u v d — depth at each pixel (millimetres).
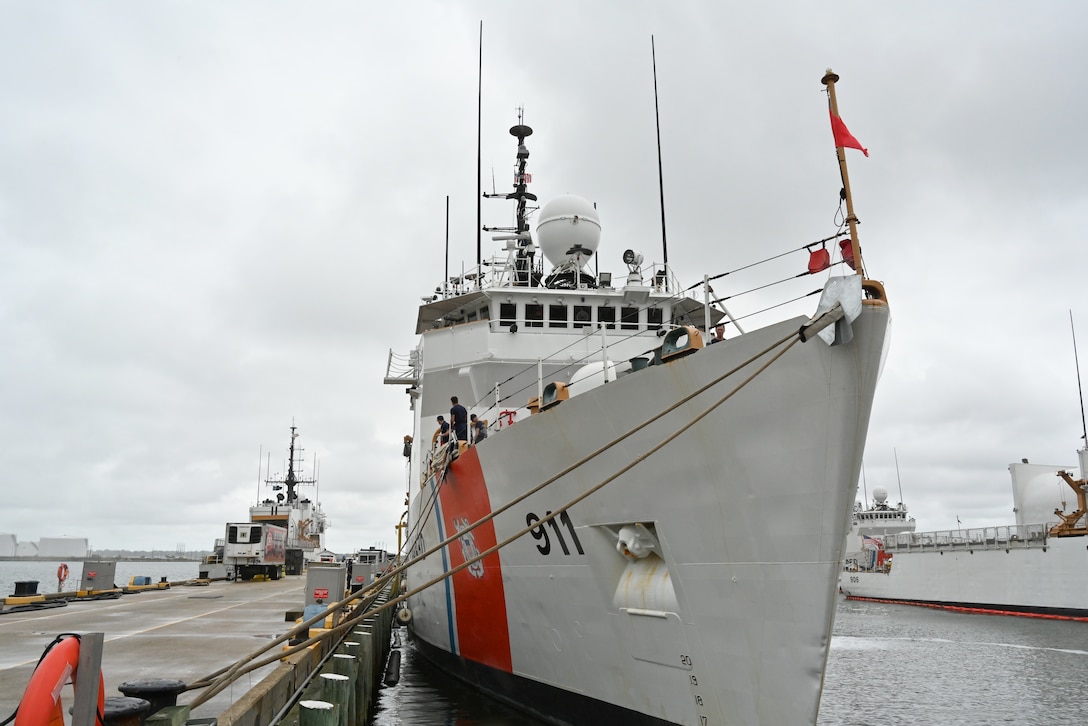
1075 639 26766
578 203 16391
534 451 9094
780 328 6148
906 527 63781
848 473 6031
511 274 16516
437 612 14156
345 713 8945
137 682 5711
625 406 7680
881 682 19234
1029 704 16625
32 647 11891
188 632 13844
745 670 6809
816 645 6281
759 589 6629
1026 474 44938
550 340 15141
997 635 28203
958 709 16188
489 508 10578
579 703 9188
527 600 9867
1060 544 33094
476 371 15008
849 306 5676
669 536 7371
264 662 7156
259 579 37562
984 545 38375
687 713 7449
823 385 5973
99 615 17375
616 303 15336
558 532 8938
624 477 7789
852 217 6129
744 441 6594
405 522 22953
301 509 61219
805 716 6363
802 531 6262
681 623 7359
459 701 12875
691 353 7012
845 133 6383
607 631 8430
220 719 6523
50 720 4094
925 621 34094
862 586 51156
